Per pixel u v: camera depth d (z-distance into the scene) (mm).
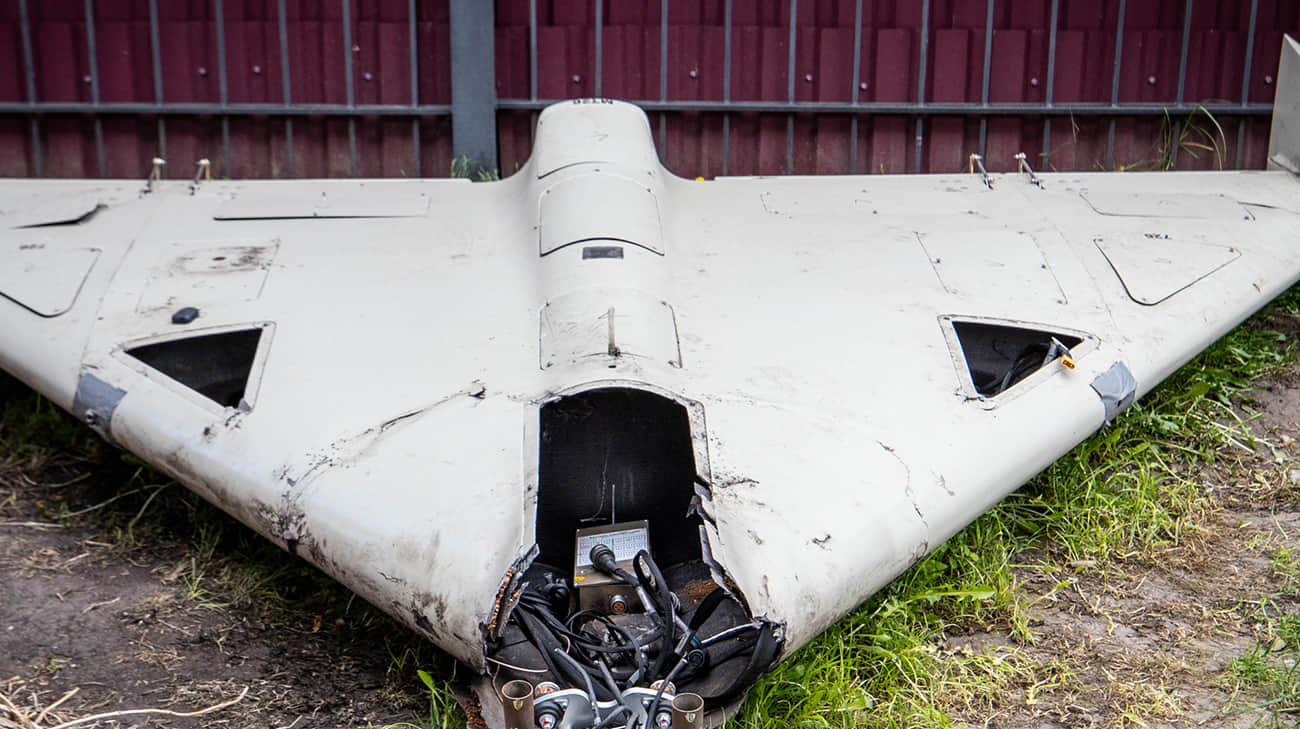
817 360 3836
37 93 7211
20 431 5180
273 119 7309
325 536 3250
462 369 3746
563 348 3713
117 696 3391
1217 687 3408
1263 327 6051
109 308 4246
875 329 4051
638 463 3496
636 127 5355
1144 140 7547
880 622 3551
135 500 4672
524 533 2844
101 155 7352
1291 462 4934
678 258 4516
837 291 4293
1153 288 4469
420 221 4938
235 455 3527
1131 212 5148
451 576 2945
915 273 4461
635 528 3332
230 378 4340
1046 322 4199
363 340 3959
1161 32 7254
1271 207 5277
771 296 4234
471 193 5344
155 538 4406
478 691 2949
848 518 3156
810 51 7238
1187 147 7543
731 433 3402
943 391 3744
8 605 3873
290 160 7395
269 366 3842
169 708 3340
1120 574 4109
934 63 7293
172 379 3891
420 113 7195
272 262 4516
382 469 3324
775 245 4688
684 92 7301
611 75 7262
